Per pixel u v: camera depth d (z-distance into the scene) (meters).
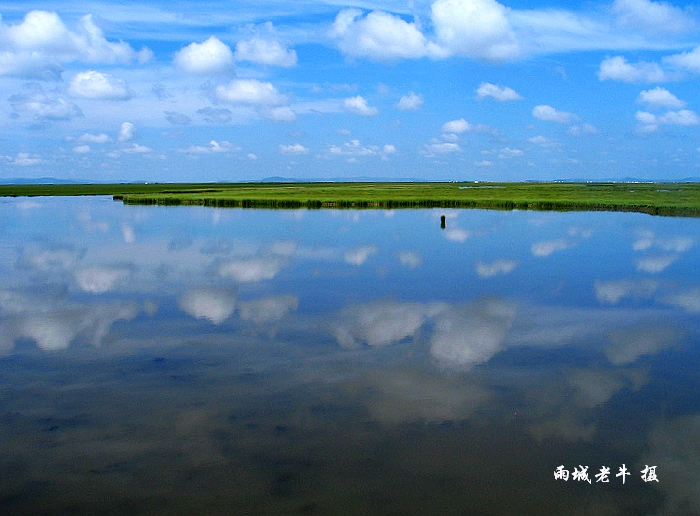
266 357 16.34
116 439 11.53
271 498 9.52
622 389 13.98
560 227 51.16
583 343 17.58
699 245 39.12
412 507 9.25
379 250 37.00
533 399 13.35
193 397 13.54
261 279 27.48
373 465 10.49
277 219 60.25
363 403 13.16
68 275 28.50
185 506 9.34
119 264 31.75
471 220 58.56
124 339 18.08
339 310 21.56
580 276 28.20
